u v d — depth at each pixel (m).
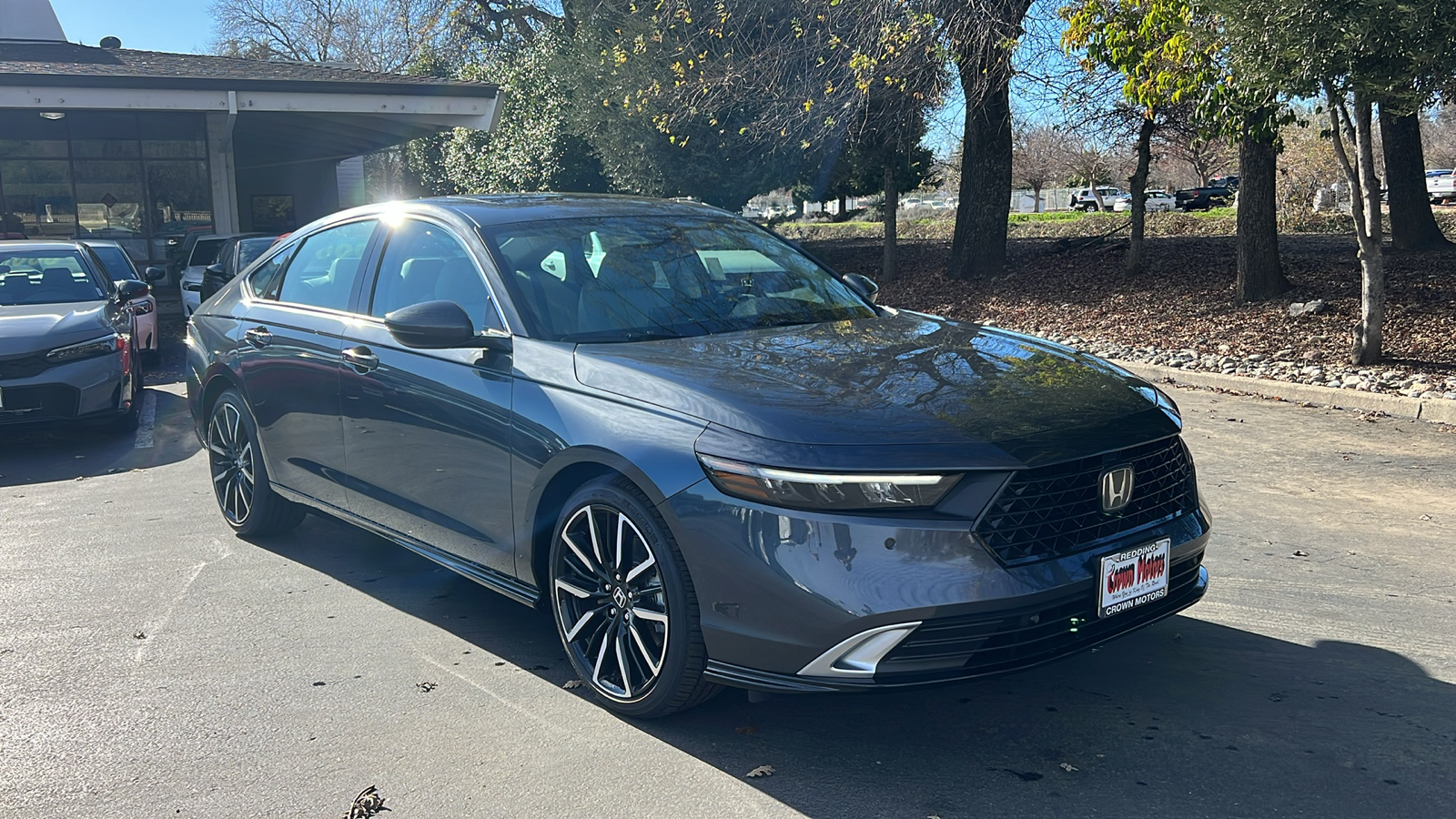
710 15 18.03
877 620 2.89
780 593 2.98
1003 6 13.47
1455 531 5.46
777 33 16.98
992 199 19.02
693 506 3.13
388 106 18.33
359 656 4.12
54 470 7.61
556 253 4.21
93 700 3.77
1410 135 17.28
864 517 2.93
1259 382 9.46
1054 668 3.87
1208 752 3.21
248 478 5.57
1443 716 3.42
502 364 3.85
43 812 3.05
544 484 3.63
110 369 8.33
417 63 36.03
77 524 6.08
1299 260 15.66
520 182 28.58
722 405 3.20
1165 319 13.51
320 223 5.29
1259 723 3.39
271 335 5.12
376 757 3.32
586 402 3.52
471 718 3.57
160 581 5.04
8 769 3.30
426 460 4.17
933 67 13.99
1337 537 5.39
